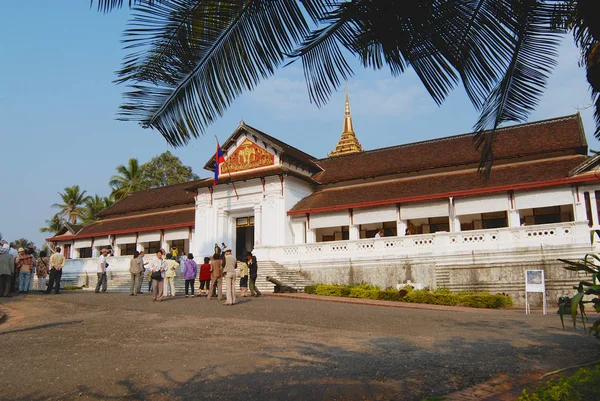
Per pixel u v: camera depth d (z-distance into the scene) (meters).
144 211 43.25
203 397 6.23
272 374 7.27
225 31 4.43
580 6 4.58
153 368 7.68
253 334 10.91
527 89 5.16
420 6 4.59
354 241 25.80
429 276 22.94
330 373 7.29
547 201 24.89
